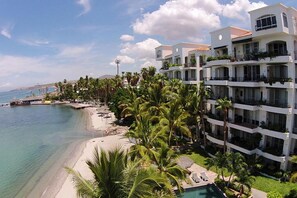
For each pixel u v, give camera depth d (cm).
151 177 1611
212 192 3300
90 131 7800
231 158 3138
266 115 3744
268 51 3722
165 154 2892
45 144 6538
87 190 1605
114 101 8025
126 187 1556
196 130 5125
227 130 4244
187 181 3341
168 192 1966
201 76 6047
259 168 3575
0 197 3703
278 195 2789
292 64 3441
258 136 3753
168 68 6762
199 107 4847
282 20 3375
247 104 3875
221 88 4591
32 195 3719
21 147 6356
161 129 3597
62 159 5219
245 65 4103
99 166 1583
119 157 1622
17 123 10256
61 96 18438
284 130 3472
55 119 10812
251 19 3759
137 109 5547
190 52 6300
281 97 3631
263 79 3716
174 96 5466
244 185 3206
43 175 4453
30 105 17662
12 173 4625
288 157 3459
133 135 3519
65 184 3988
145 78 8712
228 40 4297
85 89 17300
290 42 3447
